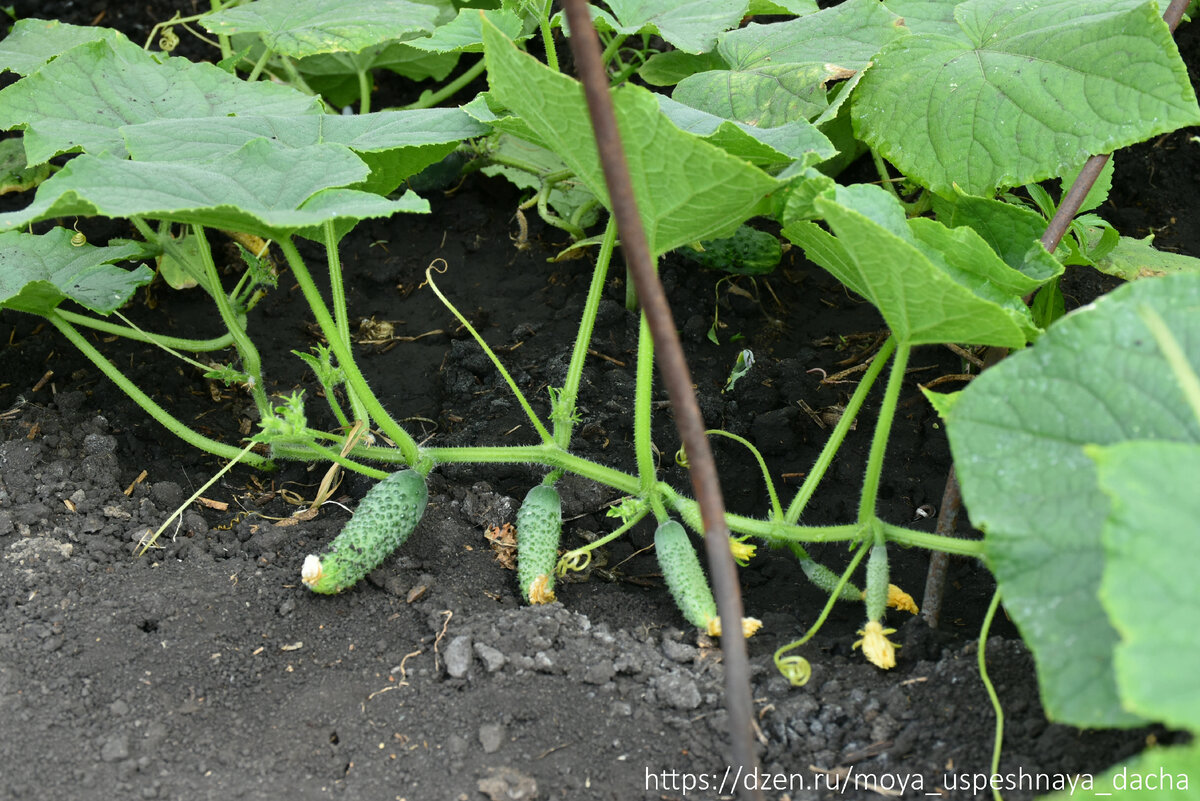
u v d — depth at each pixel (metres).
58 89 1.54
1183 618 1.17
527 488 1.56
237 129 1.49
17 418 1.56
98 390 1.61
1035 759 1.32
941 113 1.50
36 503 1.49
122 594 1.42
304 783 1.33
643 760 1.35
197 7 1.96
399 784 1.33
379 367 1.69
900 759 1.34
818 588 1.49
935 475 1.58
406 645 1.41
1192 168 1.81
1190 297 1.28
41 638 1.39
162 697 1.37
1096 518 1.27
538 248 1.80
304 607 1.43
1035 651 1.26
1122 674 1.17
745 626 1.40
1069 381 1.28
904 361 1.38
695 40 1.63
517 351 1.69
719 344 1.70
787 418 1.61
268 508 1.54
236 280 1.77
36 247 1.58
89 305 1.54
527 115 1.40
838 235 1.33
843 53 1.57
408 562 1.46
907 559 1.51
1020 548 1.27
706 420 1.62
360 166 1.42
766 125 1.54
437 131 1.50
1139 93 1.45
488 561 1.48
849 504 1.56
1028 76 1.48
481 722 1.36
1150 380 1.27
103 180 1.37
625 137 1.35
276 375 1.68
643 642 1.42
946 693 1.36
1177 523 1.18
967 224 1.46
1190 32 1.88
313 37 1.66
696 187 1.36
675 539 1.43
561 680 1.38
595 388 1.64
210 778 1.33
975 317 1.33
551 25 1.63
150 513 1.50
